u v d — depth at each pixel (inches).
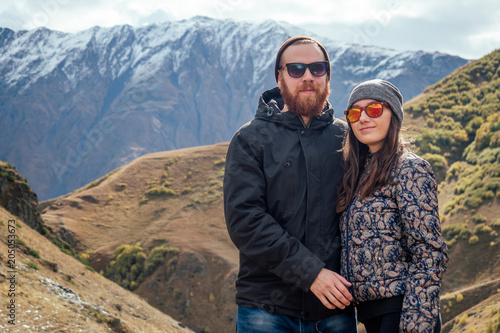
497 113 3440.0
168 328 1081.4
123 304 1030.4
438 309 98.5
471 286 2089.1
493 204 2559.1
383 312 105.8
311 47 125.1
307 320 116.8
